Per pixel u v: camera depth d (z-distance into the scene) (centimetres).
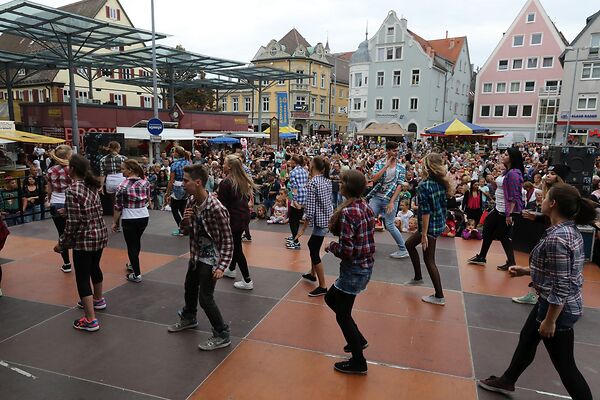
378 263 669
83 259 424
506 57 4938
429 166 498
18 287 549
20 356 385
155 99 1827
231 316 473
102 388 340
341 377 361
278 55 5609
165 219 970
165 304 502
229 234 379
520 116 4938
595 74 4009
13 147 2023
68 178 580
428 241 505
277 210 977
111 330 436
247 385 347
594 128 4059
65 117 2386
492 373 371
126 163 552
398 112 4869
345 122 6397
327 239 829
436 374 368
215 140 2792
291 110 5506
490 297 541
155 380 351
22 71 4178
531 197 923
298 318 471
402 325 459
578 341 433
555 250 273
